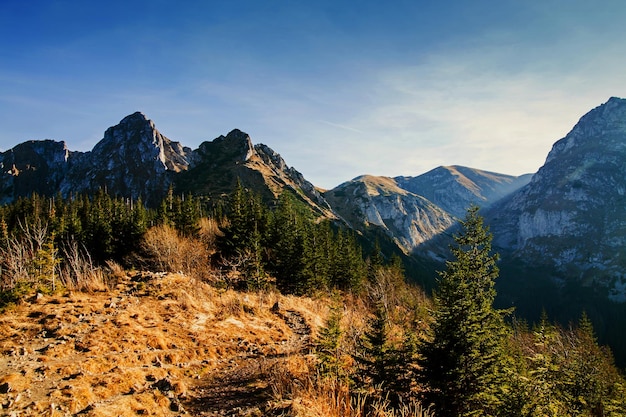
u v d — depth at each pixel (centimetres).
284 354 1519
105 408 765
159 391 919
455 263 1520
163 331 1438
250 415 777
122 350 1162
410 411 962
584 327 5606
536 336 1320
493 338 1298
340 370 1123
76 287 1739
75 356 1041
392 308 4025
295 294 4172
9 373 863
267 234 5438
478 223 1550
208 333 1570
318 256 5059
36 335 1140
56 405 739
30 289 1484
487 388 1129
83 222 6581
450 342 1224
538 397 1059
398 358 1291
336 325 1300
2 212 7275
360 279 5772
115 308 1531
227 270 3988
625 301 17888
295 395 862
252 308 2180
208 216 8406
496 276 1502
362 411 866
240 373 1205
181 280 2198
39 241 1858
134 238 5056
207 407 889
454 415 1127
